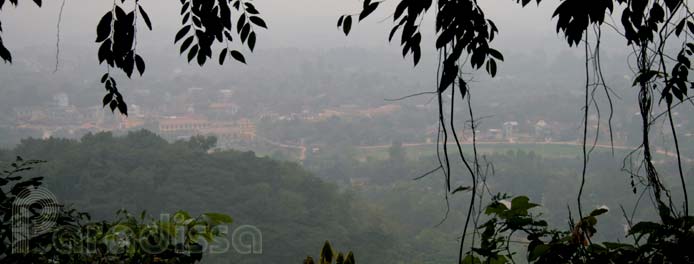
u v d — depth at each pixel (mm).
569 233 1271
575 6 1144
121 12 1315
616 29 1364
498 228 1302
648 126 1351
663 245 1134
